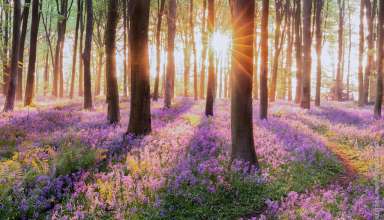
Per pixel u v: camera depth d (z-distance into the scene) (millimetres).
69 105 26047
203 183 8164
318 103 30562
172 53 25906
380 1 20656
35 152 10117
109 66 16312
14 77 20828
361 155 12266
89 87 24219
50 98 37531
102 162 9930
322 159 11273
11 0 34125
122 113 20703
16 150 10938
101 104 28688
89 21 24203
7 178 7672
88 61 24203
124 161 9906
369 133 15414
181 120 17844
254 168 9578
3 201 6809
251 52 9922
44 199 7281
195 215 7254
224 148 11398
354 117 21562
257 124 16625
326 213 6430
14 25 20766
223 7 42344
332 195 7805
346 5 52781
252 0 9828
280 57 55562
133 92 13367
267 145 12016
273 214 7141
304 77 27250
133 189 7828
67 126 15766
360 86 34906
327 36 45875
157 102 30250
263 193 8320
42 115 18047
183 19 43844
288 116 21703
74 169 9195
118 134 13148
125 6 33344
